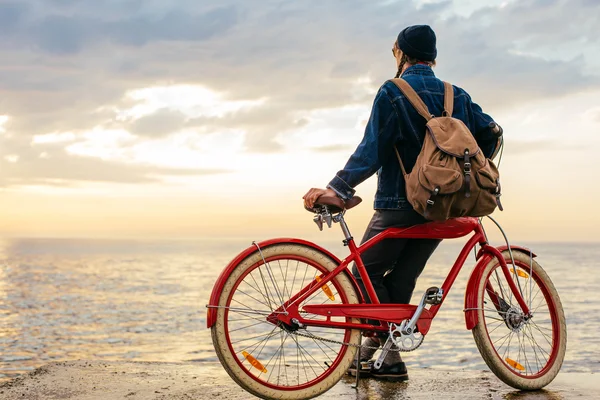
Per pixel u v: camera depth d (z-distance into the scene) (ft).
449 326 190.80
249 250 9.41
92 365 12.55
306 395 9.46
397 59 11.02
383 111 9.82
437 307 10.10
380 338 10.21
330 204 9.59
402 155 9.95
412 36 10.59
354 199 9.75
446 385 10.83
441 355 118.01
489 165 9.60
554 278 520.01
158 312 303.07
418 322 9.91
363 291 10.43
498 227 11.12
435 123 9.49
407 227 10.25
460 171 9.08
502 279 10.86
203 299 380.37
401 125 9.80
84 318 276.62
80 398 9.99
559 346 11.07
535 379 10.60
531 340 10.96
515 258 11.14
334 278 9.80
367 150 9.66
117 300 374.43
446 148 9.14
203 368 12.32
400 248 10.42
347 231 10.04
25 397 10.09
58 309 321.73
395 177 10.18
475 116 10.47
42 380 11.22
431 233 10.28
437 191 9.00
